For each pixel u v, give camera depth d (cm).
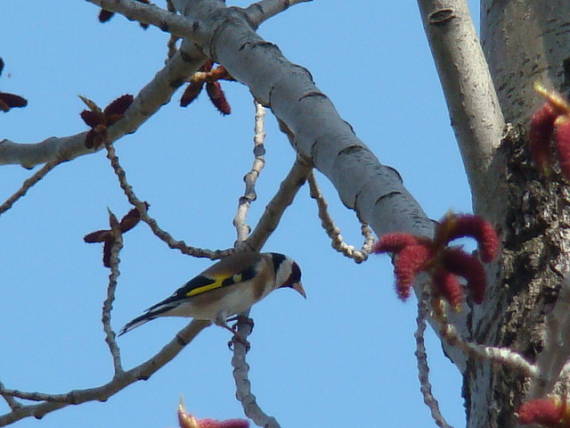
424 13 820
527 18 875
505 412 720
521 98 838
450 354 791
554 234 757
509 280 757
